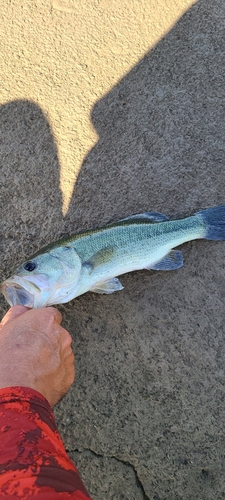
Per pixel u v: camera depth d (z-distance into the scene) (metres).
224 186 0.55
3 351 0.35
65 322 0.51
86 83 0.59
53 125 0.58
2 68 0.60
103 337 0.51
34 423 0.28
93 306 0.52
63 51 0.60
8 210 0.55
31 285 0.45
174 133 0.57
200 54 0.59
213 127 0.57
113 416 0.49
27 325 0.38
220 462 0.48
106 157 0.56
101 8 0.61
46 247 0.48
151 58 0.59
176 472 0.48
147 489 0.48
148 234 0.50
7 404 0.29
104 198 0.55
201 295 0.52
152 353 0.51
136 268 0.50
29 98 0.59
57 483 0.24
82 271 0.48
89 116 0.58
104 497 0.48
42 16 0.61
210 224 0.52
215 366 0.50
